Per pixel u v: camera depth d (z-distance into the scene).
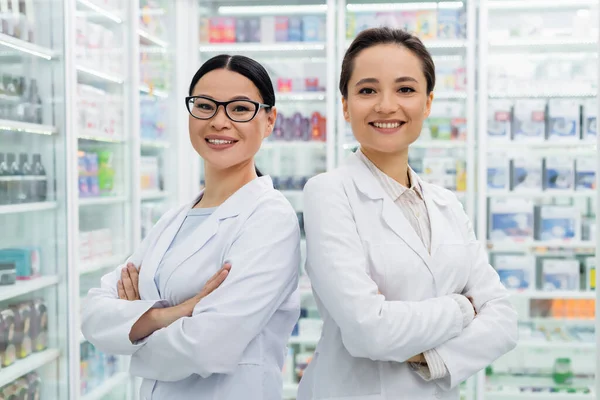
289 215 1.36
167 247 1.41
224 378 1.29
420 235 1.33
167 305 1.33
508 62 3.91
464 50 4.05
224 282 1.26
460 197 3.95
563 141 3.74
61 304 2.60
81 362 2.89
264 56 4.25
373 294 1.19
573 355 3.90
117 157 3.30
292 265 1.35
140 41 3.50
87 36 2.89
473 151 3.74
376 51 1.26
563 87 3.78
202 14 4.21
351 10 4.07
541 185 3.81
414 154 4.05
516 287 3.81
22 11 2.41
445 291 1.28
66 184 2.58
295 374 4.03
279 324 1.39
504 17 3.85
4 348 2.35
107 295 1.41
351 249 1.23
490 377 3.90
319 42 3.99
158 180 3.89
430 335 1.17
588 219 3.79
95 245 3.02
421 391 1.24
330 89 3.84
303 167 4.17
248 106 1.36
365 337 1.15
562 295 3.72
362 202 1.30
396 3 4.00
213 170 1.45
